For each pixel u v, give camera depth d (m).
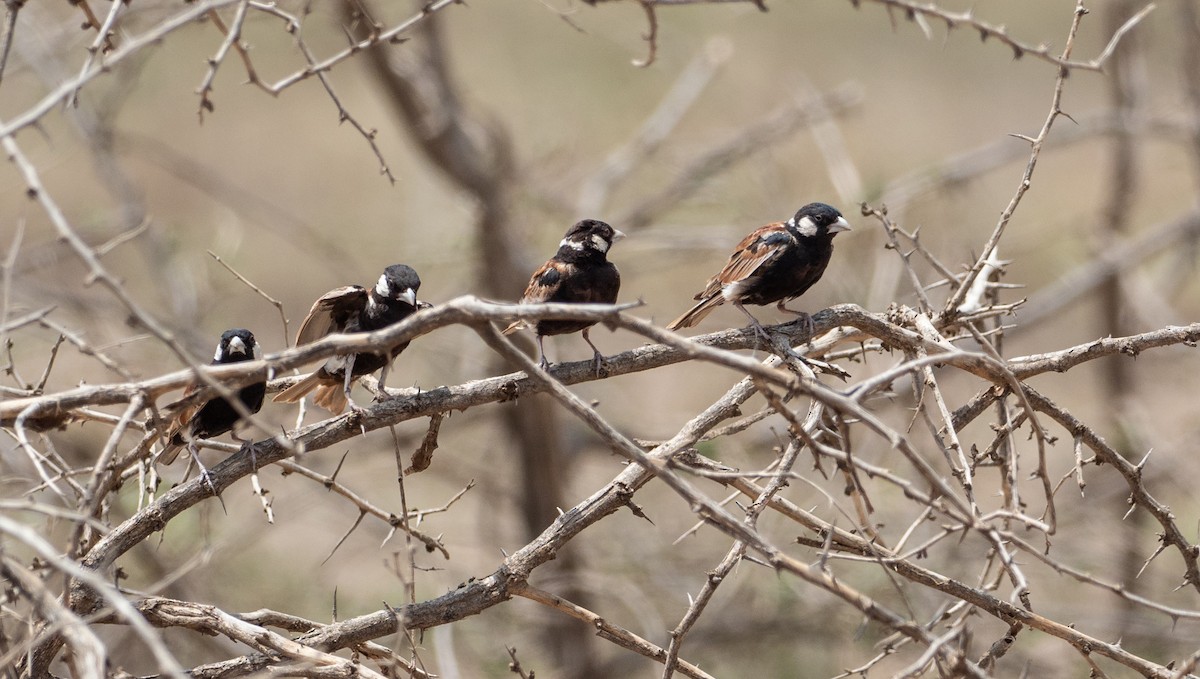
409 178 23.06
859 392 6.09
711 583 7.15
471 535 17.50
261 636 6.95
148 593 6.08
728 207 17.11
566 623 15.33
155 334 5.19
